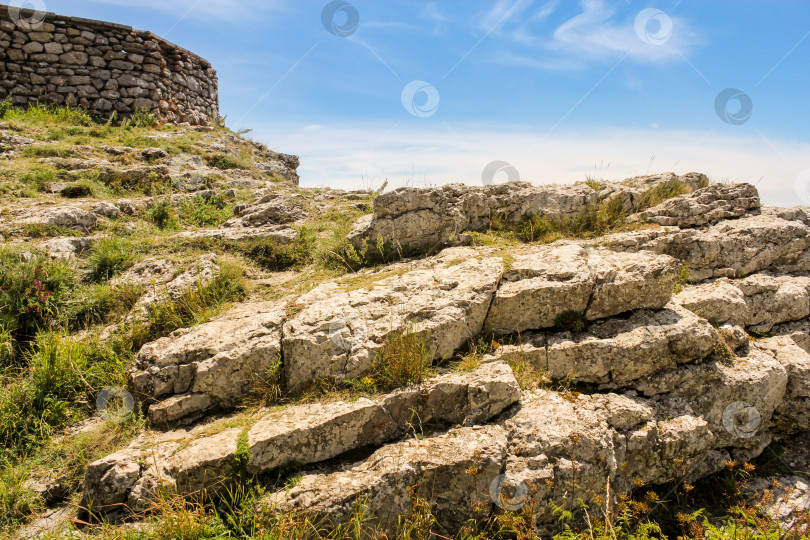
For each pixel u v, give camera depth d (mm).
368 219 6215
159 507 2928
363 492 3037
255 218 7012
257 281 5414
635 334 4012
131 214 7027
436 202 5656
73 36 12336
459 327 4082
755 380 3979
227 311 4730
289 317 4293
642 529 3232
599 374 3959
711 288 4688
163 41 13641
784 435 4227
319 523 2934
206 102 16125
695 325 4020
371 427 3500
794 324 4719
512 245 5449
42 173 7707
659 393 3971
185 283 5023
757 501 3730
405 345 3822
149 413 3760
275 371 3883
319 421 3379
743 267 5062
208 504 3133
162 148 10352
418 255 5605
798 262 5160
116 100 12727
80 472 3416
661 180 6625
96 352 4359
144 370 3951
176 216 7156
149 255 5707
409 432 3539
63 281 5078
